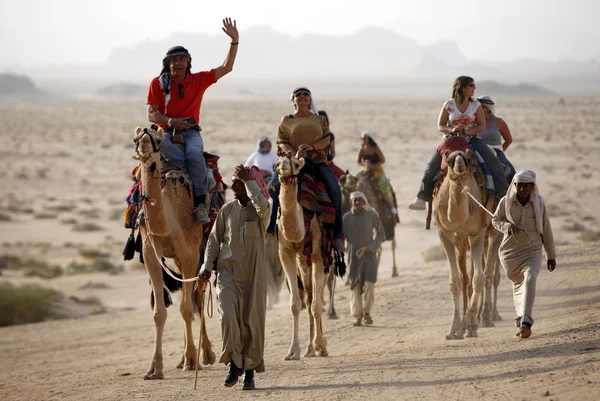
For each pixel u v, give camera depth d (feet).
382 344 87.71
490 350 72.08
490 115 98.32
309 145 83.56
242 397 61.11
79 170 485.56
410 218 295.28
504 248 73.26
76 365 103.65
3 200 370.73
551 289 108.37
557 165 453.17
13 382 94.38
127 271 226.79
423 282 135.54
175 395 64.39
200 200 79.66
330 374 69.15
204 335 82.17
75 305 177.37
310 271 85.15
